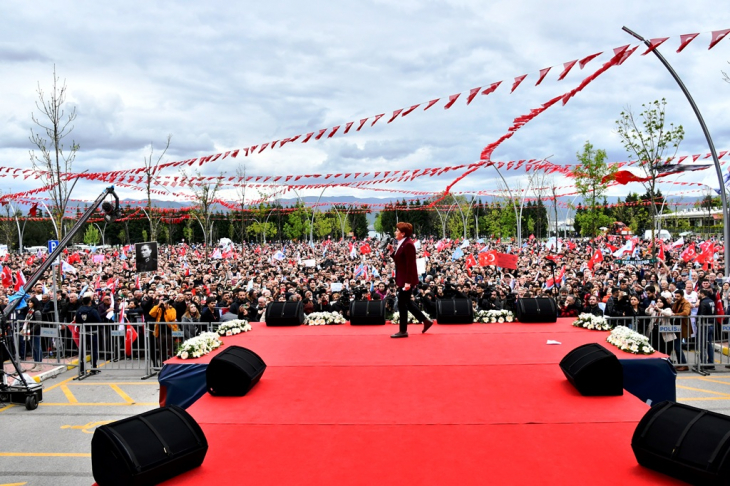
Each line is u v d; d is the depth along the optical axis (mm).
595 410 5672
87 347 14953
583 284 20734
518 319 10391
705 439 4074
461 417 5555
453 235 79000
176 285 22641
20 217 54219
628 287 17828
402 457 4703
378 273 28641
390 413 5715
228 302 18031
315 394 6355
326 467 4559
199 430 4645
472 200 73125
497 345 8398
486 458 4641
